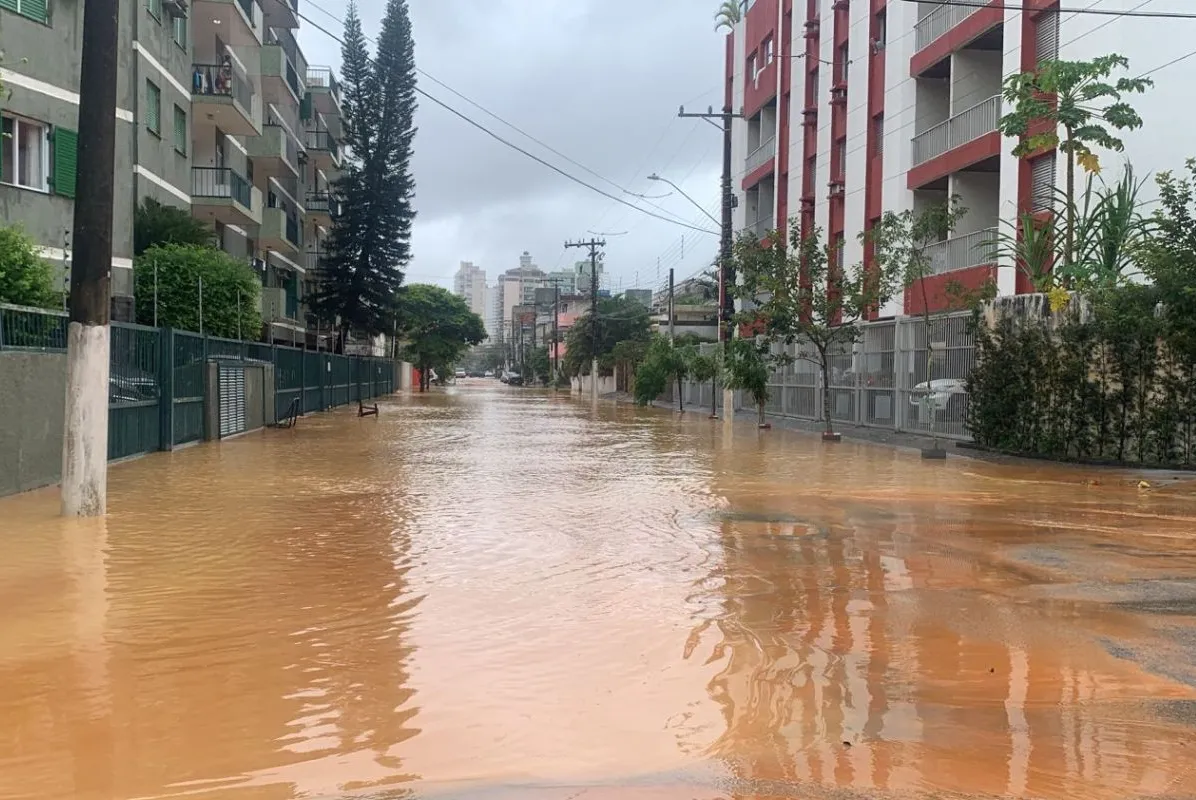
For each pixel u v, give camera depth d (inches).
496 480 523.8
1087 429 617.9
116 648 204.5
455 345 3289.9
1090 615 236.8
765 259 881.5
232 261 983.6
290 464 597.9
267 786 139.6
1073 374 622.2
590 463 629.0
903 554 313.9
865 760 150.3
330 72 2214.6
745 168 1882.4
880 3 1242.0
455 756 151.0
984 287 817.5
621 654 204.2
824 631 222.2
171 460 612.4
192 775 142.9
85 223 370.6
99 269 373.1
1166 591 261.9
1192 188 576.1
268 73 1531.7
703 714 169.8
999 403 686.5
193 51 1291.8
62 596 248.8
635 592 259.9
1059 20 866.8
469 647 208.4
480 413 1427.2
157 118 1048.2
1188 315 559.8
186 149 1152.8
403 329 3011.8
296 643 209.8
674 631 221.9
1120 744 156.9
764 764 148.8
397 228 1966.0
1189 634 220.2
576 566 293.4
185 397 714.8
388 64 1918.1
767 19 1731.1
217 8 1213.1
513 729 162.1
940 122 1107.3
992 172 1035.9
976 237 1010.7
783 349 1286.9
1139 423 594.9
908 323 908.0
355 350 2618.1
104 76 368.8
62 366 470.9
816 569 290.2
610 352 2699.3
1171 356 583.5
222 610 236.5
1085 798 137.2
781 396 1301.7
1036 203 882.1
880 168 1232.8
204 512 395.2
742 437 912.9
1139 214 733.3
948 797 137.5
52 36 809.5
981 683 186.4
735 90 1937.7
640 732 161.3
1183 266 560.4
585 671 192.9
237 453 669.9
